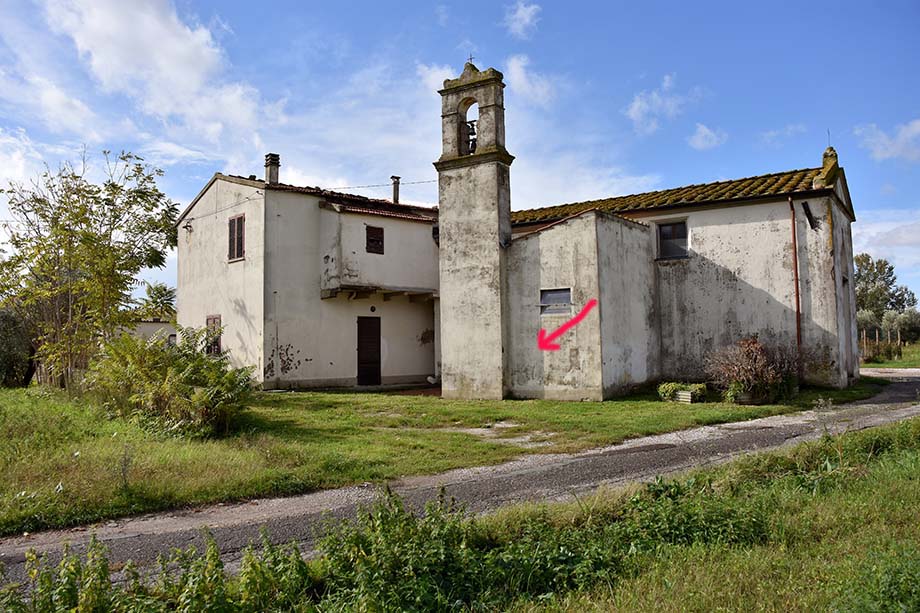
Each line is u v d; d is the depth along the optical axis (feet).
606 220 52.95
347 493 24.52
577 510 19.48
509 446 33.32
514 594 14.43
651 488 21.13
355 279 67.26
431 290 73.77
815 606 12.70
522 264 54.24
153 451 29.22
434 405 49.75
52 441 30.45
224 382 36.88
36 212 60.54
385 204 74.64
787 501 20.40
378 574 13.98
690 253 60.44
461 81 56.85
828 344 54.03
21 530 19.98
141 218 65.72
